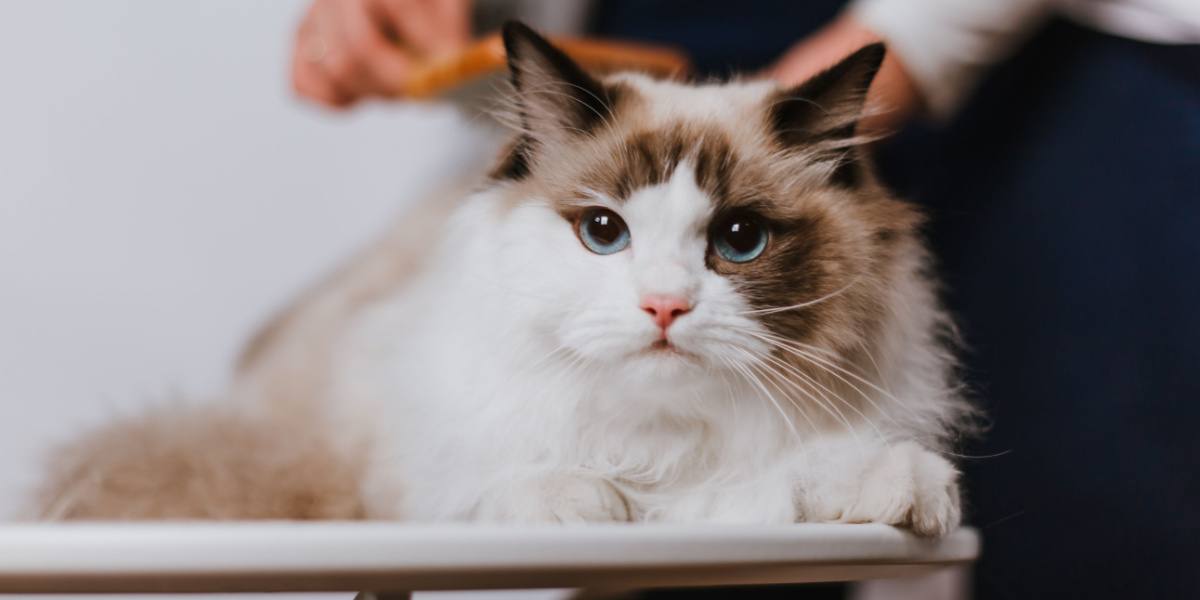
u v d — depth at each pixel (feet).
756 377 2.66
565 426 2.77
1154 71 4.31
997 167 4.78
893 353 2.89
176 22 6.23
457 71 3.49
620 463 2.78
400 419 3.20
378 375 3.70
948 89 4.42
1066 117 4.54
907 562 2.23
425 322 3.41
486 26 5.37
